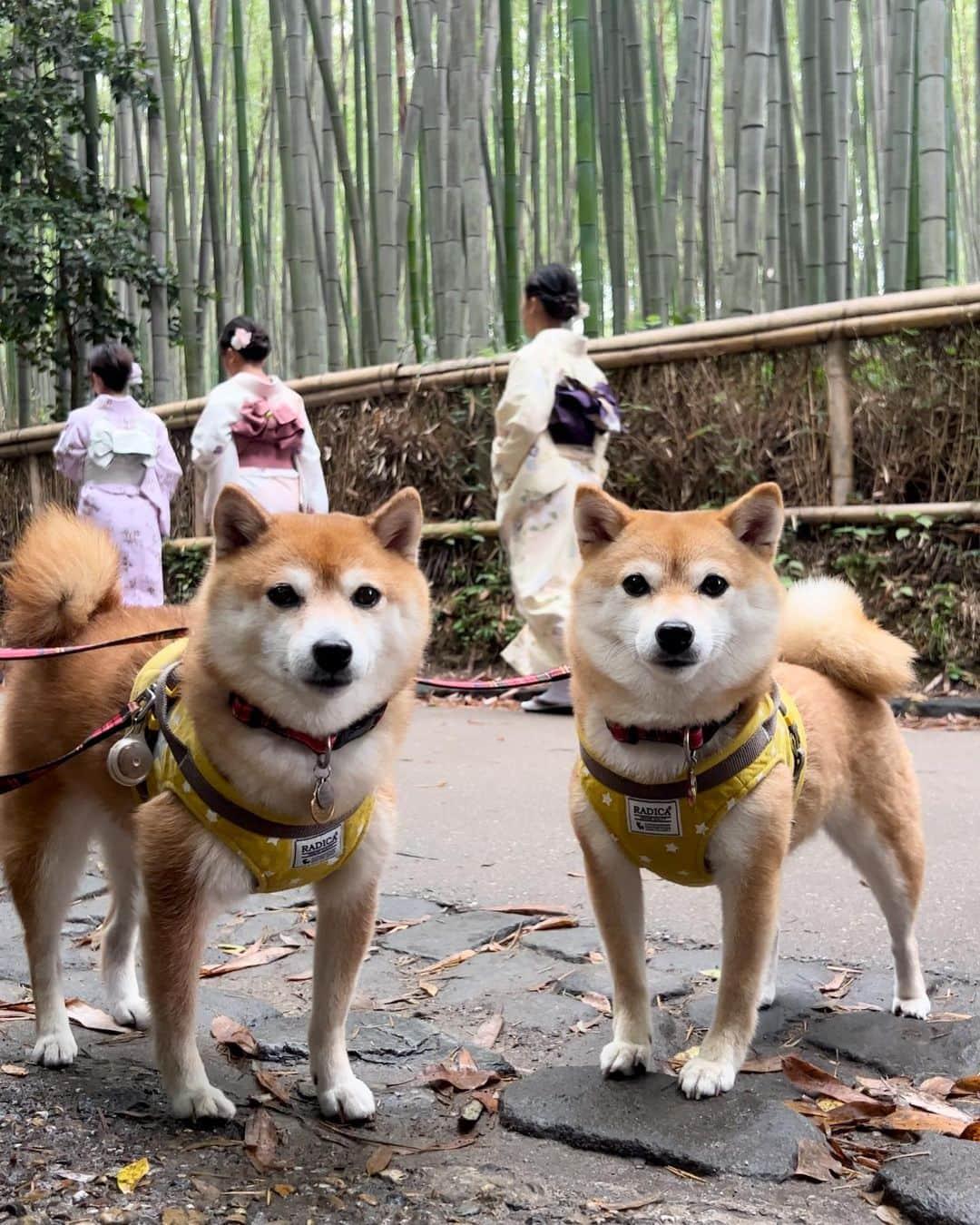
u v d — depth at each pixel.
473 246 10.49
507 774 5.91
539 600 7.31
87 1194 2.15
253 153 21.03
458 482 9.16
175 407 10.59
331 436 9.65
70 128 11.84
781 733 2.81
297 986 3.35
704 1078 2.56
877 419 7.69
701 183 14.07
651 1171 2.29
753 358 8.05
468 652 8.97
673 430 8.29
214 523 2.57
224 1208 2.13
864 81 15.85
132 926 3.12
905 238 9.60
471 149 10.39
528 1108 2.51
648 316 10.37
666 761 2.70
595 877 2.83
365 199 17.17
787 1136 2.36
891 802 3.14
